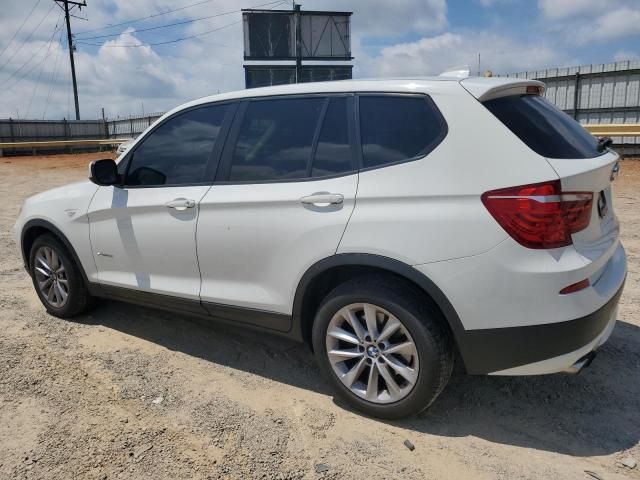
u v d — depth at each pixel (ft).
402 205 9.58
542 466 9.05
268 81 87.10
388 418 10.29
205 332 14.61
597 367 12.18
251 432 10.05
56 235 14.87
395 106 10.22
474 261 9.00
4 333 14.52
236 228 11.35
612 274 10.14
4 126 114.21
